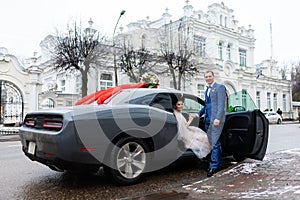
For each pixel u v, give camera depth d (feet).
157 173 15.67
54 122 12.05
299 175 13.50
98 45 61.72
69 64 59.11
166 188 12.67
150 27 89.45
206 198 10.68
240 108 18.79
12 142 41.09
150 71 68.39
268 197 10.31
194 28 92.38
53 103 64.85
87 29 62.69
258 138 16.44
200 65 86.69
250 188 11.66
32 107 62.28
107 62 67.51
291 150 22.77
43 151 12.23
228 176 13.88
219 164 15.53
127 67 63.77
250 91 110.32
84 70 59.72
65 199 11.51
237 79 103.86
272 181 12.61
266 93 120.37
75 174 15.65
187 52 73.77
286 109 134.51
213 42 98.27
